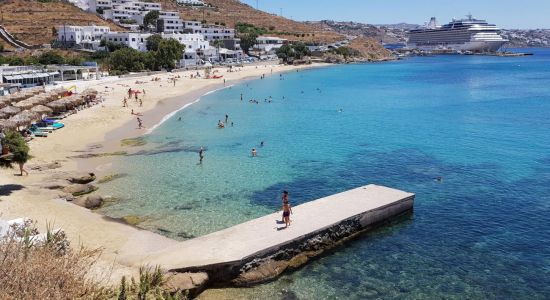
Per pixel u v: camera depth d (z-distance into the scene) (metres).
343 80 139.75
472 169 43.44
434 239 28.53
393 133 60.31
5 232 20.25
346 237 28.31
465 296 22.41
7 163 40.12
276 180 40.06
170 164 44.44
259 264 23.72
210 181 39.41
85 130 58.09
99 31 169.00
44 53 132.50
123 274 21.30
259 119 70.56
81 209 30.78
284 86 120.88
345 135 58.94
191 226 29.86
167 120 67.62
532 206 33.84
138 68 132.25
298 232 25.95
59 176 37.97
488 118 71.94
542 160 46.34
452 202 34.81
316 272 24.66
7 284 12.51
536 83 128.75
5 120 49.66
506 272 24.58
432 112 78.31
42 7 188.50
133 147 50.97
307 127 64.31
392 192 33.25
